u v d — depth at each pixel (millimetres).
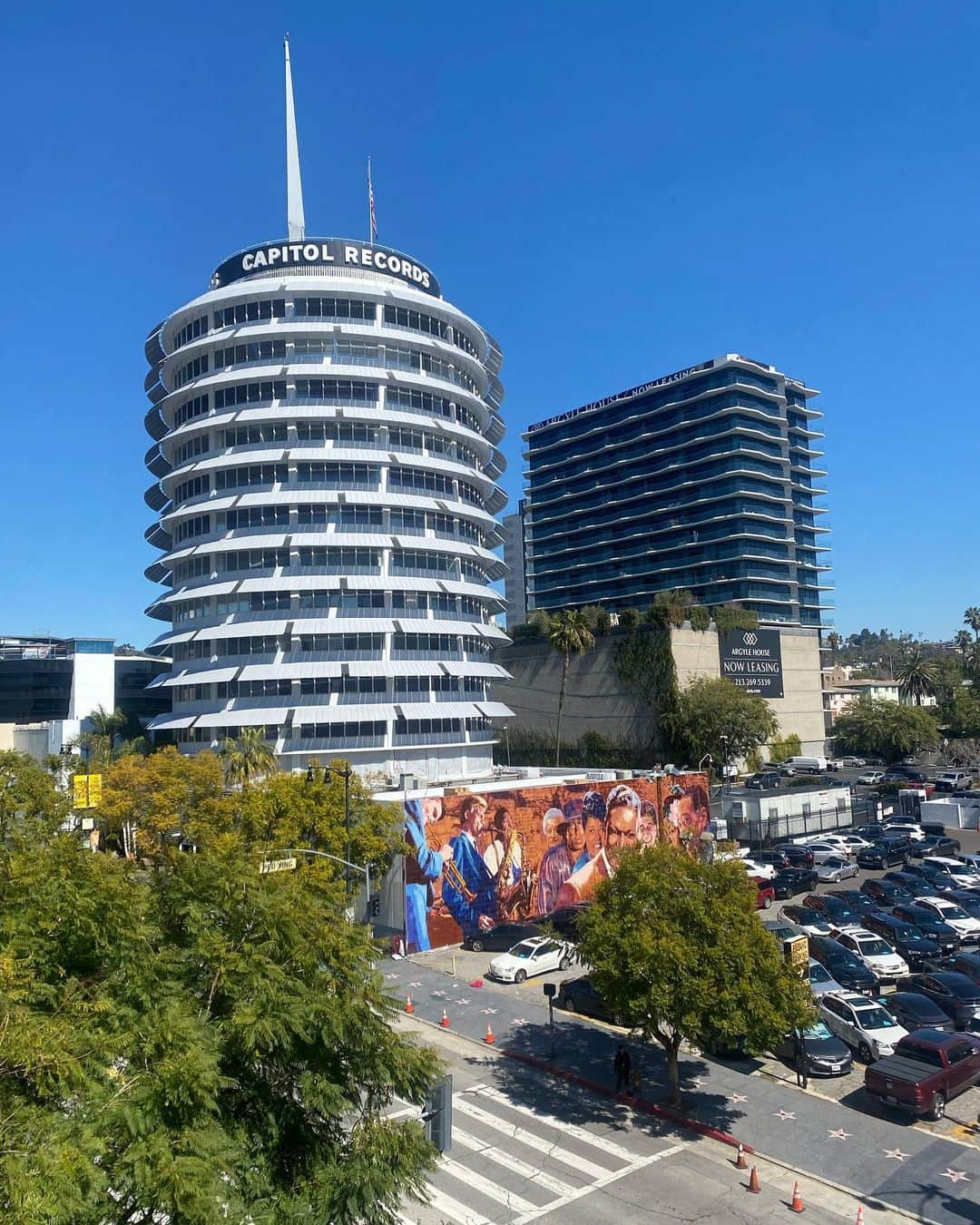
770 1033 24094
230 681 64625
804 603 153500
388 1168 13961
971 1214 20766
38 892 14719
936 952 40375
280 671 64125
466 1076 29672
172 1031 12492
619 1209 21172
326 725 64000
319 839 40000
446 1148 16969
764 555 147125
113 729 95312
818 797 78000
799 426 163250
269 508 67500
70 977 13859
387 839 41000
